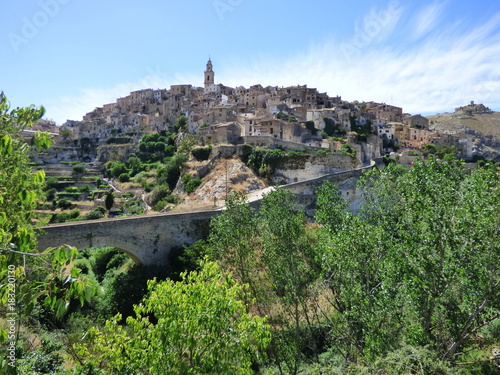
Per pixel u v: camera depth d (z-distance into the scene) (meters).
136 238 30.03
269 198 22.19
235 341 10.63
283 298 19.03
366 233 14.82
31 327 17.17
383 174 17.08
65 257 5.70
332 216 19.53
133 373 10.16
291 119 86.62
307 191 47.69
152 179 81.69
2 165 12.15
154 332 9.81
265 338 10.74
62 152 114.00
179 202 55.34
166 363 9.90
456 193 13.42
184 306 9.93
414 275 13.49
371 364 11.86
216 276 11.14
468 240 12.68
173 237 32.28
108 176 94.44
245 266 20.97
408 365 10.81
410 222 14.50
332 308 22.67
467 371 12.98
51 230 24.94
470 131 151.00
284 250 19.17
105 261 39.28
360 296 14.74
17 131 11.00
